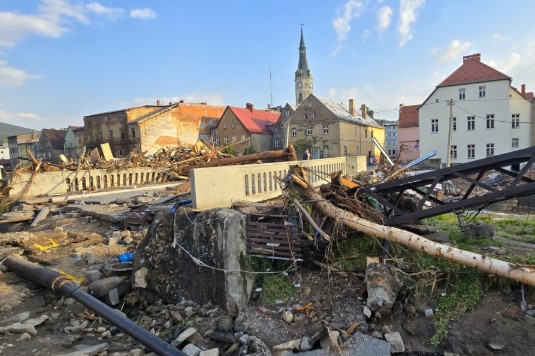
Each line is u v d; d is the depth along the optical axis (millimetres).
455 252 5520
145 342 4699
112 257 8281
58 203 13273
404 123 48625
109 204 12555
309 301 5797
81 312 6309
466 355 4578
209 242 6254
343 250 6844
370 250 6812
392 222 7074
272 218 6848
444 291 5555
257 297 6207
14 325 5488
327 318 5344
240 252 6203
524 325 4730
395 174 11094
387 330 5000
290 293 6031
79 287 6348
